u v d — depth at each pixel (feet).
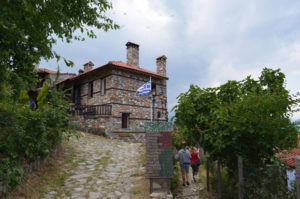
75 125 28.45
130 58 59.93
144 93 48.85
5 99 16.87
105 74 54.03
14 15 9.07
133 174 24.73
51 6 11.51
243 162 16.92
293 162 20.48
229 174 19.66
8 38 10.74
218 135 16.83
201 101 19.01
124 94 53.26
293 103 14.53
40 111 23.17
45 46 11.68
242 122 14.97
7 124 17.30
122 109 52.13
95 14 15.51
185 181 27.40
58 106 27.76
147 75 58.90
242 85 18.95
